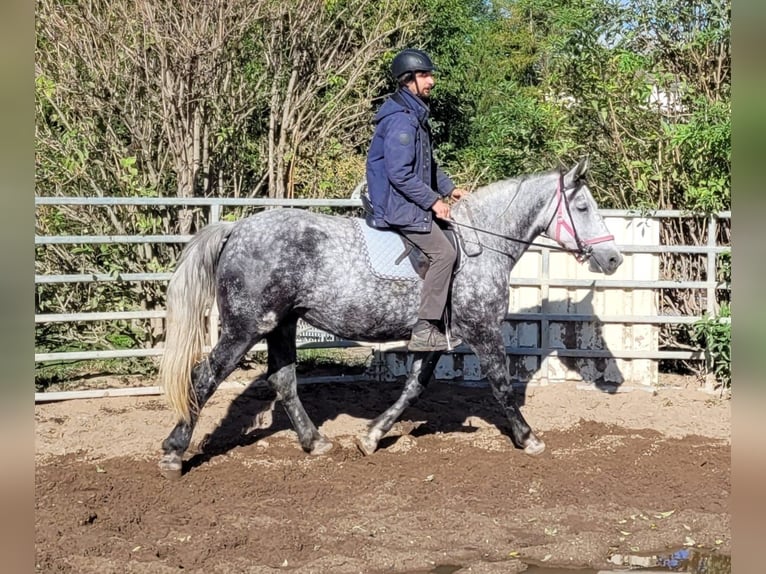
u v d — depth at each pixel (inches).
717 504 201.6
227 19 347.9
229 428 260.8
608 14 365.1
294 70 393.1
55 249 326.6
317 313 220.4
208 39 341.1
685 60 362.9
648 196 345.7
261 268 213.3
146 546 172.9
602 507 199.6
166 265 331.3
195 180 347.9
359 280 216.2
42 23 341.1
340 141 455.5
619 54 347.9
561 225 230.5
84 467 223.3
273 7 375.6
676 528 187.9
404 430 258.1
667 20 357.4
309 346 308.5
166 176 360.2
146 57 339.9
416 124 214.2
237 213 354.3
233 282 214.2
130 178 322.3
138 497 202.1
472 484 212.7
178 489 207.2
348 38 420.5
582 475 219.5
